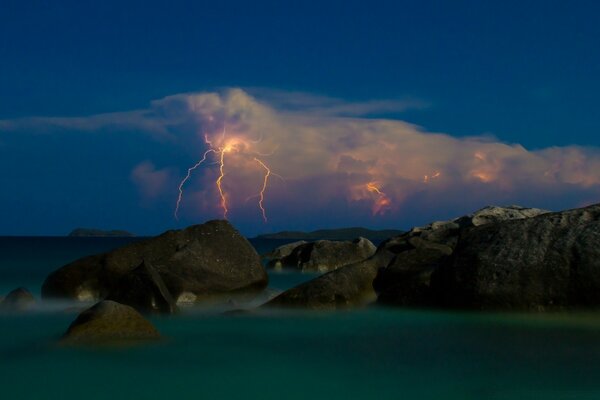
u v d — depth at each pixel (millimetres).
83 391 8531
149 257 20250
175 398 8242
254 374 9461
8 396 8305
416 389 8641
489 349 11180
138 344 10984
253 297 20625
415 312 15555
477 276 15000
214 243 21109
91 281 19359
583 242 14352
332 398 8273
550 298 14203
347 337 12539
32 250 84750
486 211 28891
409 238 26469
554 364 9945
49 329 13609
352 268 17859
